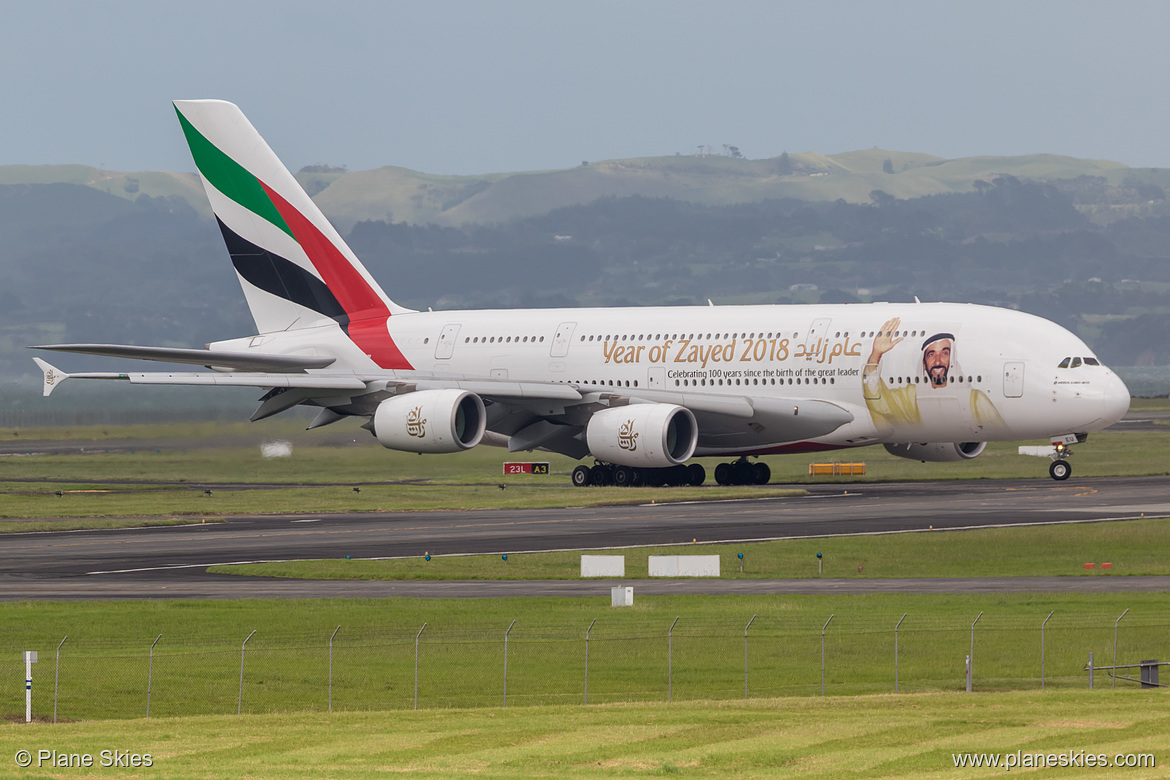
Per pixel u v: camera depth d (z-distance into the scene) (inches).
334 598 5132.9
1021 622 4594.0
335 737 3203.7
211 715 3582.7
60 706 3718.0
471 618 4758.9
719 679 3964.1
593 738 3147.1
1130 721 3277.6
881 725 3248.0
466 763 2913.4
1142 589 5187.0
